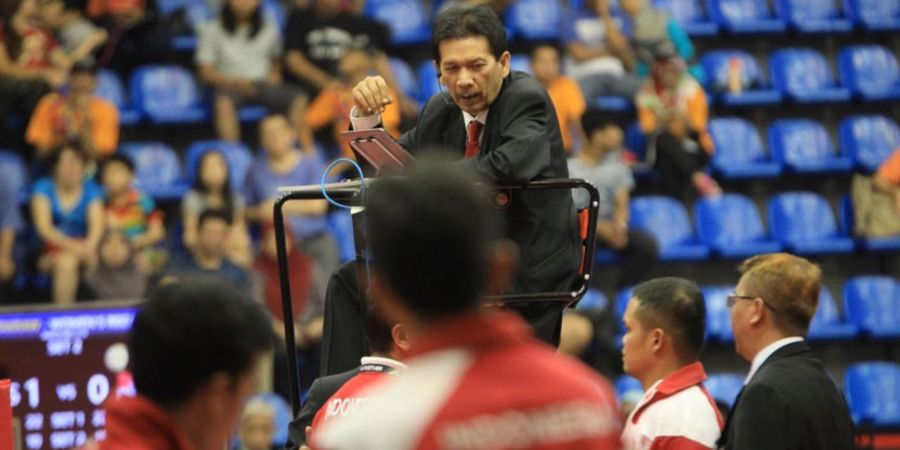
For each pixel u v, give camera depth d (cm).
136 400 555
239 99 2562
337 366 976
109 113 2439
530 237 933
